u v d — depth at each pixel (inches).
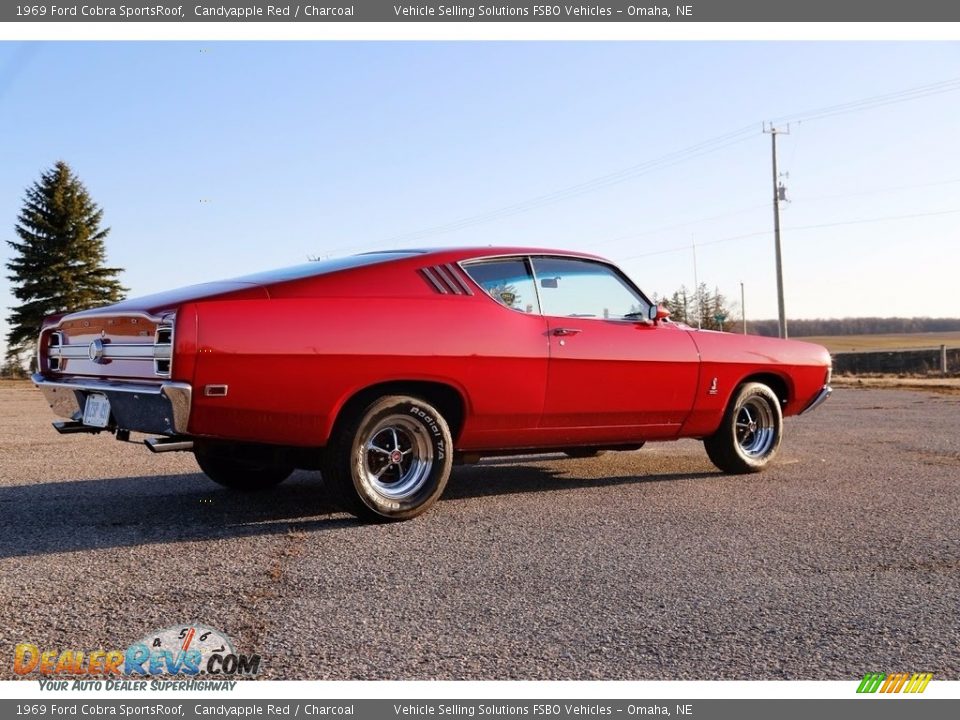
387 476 180.1
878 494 213.6
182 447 162.7
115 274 1909.4
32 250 1831.9
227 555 148.3
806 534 167.9
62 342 189.3
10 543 156.3
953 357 1839.3
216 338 151.6
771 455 252.8
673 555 151.1
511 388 190.4
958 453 296.8
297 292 163.9
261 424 158.9
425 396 185.6
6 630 111.0
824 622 116.6
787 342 256.5
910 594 129.2
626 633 112.2
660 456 293.0
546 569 141.7
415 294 178.9
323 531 168.2
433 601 124.4
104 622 114.2
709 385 231.5
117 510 188.9
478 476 244.7
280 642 108.0
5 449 312.3
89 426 178.7
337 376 164.4
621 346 210.5
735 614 119.8
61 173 1866.4
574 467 264.4
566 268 208.8
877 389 819.4
